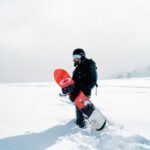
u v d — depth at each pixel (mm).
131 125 5262
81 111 4750
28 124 5188
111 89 15797
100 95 11789
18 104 7918
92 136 4398
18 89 15031
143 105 8289
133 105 8305
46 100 8891
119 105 8242
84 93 4844
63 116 5965
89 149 3717
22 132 4555
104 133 4461
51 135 4418
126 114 6535
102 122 4531
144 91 14273
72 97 4824
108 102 9062
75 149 3707
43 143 3967
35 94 11359
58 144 3920
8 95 10898
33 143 3947
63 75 4906
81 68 4902
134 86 18453
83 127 4949
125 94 12367
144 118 6004
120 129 4863
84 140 4164
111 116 6203
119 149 3770
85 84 4844
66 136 4359
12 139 4109
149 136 4438
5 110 6820
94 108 4703
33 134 4438
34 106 7508
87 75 4840
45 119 5660
